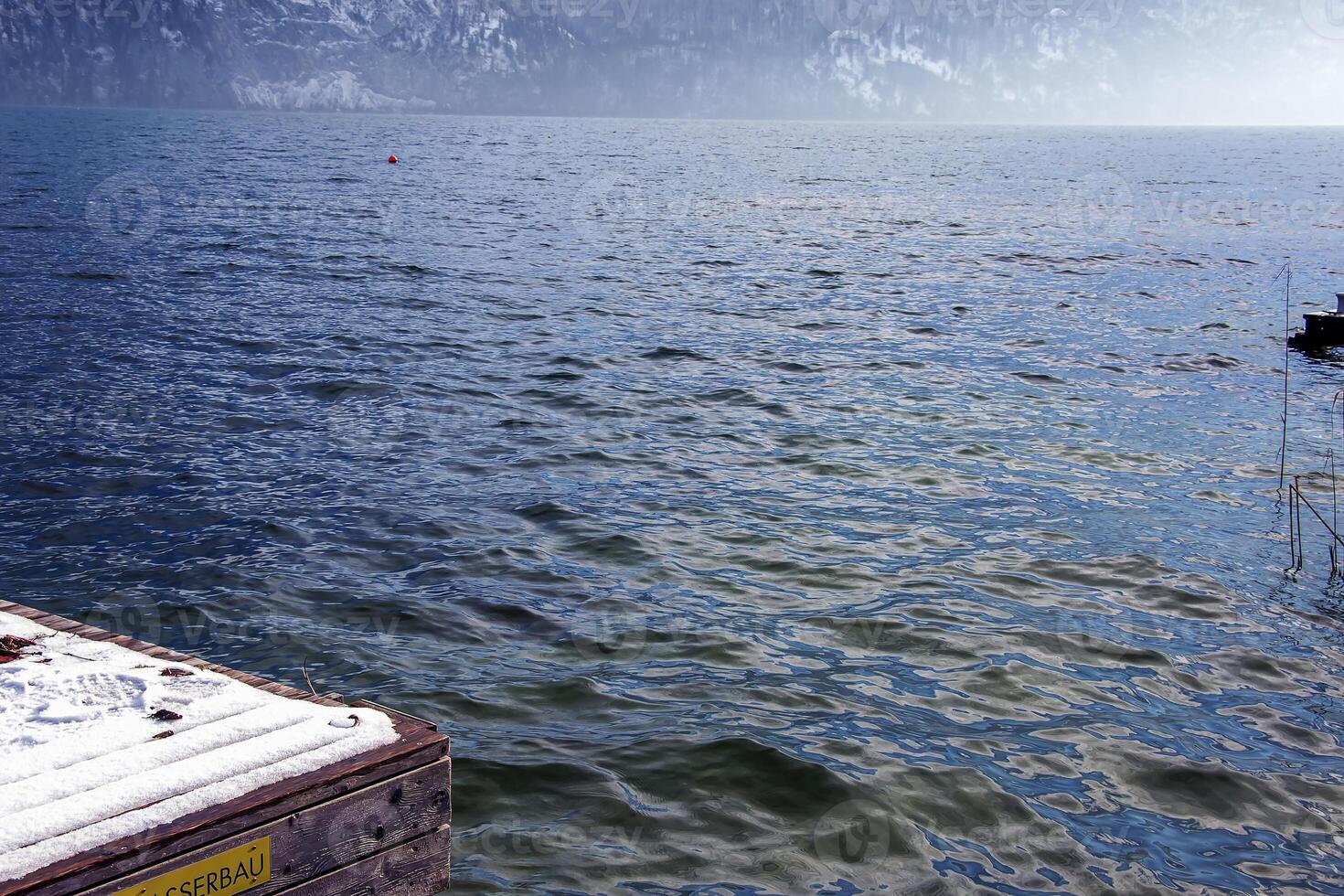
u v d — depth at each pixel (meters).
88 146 84.62
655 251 31.28
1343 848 5.38
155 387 14.49
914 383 15.70
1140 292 25.02
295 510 9.99
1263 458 12.22
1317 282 26.94
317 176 59.88
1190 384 15.84
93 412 13.16
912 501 10.63
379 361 16.38
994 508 10.44
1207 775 5.98
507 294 23.06
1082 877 5.09
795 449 12.37
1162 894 5.00
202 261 26.47
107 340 17.30
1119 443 12.80
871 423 13.52
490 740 6.15
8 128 119.62
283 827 3.08
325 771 3.21
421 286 23.77
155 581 8.36
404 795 3.38
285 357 16.50
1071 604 8.25
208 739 3.22
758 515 10.14
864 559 9.12
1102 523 10.05
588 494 10.64
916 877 5.04
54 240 29.66
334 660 7.12
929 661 7.29
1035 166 89.56
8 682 3.50
